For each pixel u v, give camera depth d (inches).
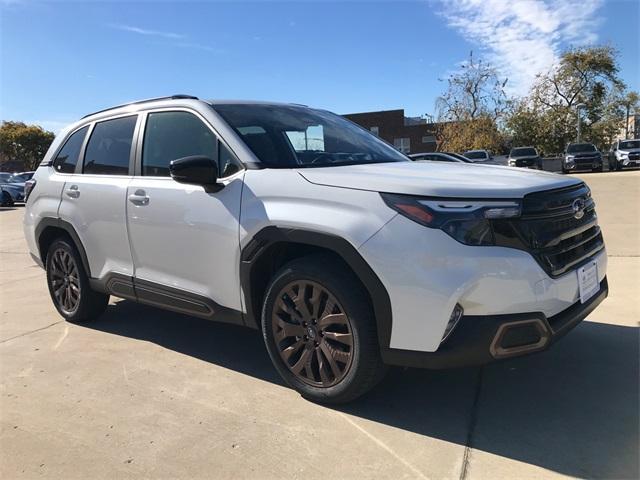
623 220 376.5
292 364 125.6
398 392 129.0
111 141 171.3
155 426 117.3
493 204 102.8
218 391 133.4
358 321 111.3
